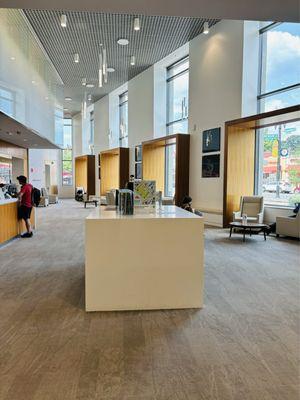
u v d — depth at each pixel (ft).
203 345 8.63
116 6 12.47
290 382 7.07
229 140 28.53
